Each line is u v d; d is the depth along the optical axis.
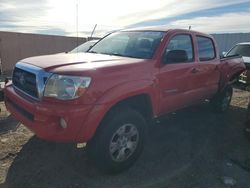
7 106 3.71
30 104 3.05
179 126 5.20
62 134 2.83
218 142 4.53
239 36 17.20
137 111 3.47
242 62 6.79
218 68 5.43
